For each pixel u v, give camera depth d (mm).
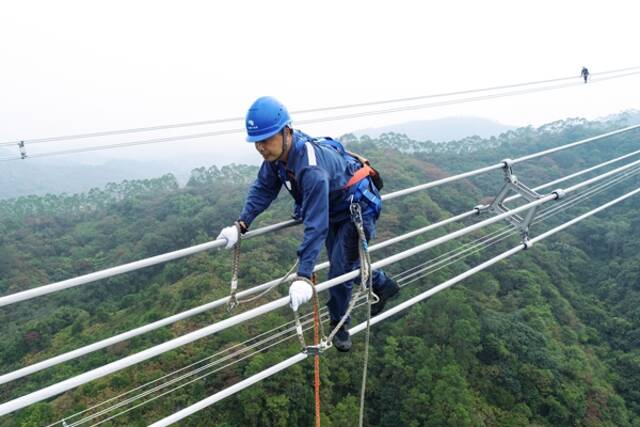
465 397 19125
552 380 21391
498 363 22406
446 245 30406
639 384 23406
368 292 2953
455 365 20938
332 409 19672
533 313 26453
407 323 24125
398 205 37812
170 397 17406
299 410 18500
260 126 2445
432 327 23281
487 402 21078
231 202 49688
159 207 57469
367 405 21234
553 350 23672
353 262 3008
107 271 2381
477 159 60156
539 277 30609
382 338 23844
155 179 74375
